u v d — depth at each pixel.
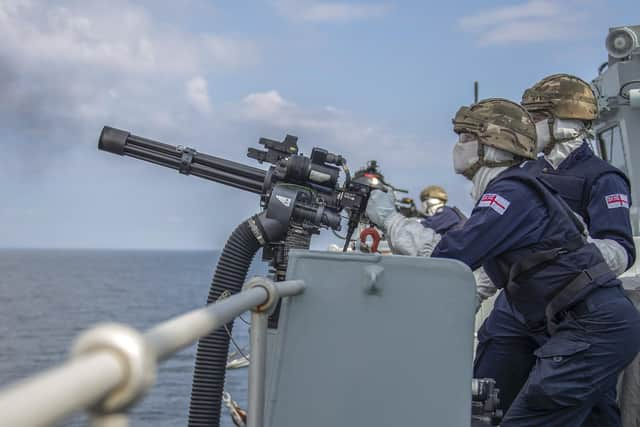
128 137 3.54
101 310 127.19
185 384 31.53
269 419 2.38
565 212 2.87
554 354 2.76
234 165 3.41
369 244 3.17
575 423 2.82
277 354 2.40
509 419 2.86
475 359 3.95
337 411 2.36
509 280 2.87
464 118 3.00
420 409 2.32
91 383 0.59
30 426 0.51
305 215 3.22
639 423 3.57
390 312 2.37
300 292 2.39
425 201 8.16
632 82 5.41
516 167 2.96
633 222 5.25
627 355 2.77
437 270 2.35
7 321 114.31
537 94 3.85
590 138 3.92
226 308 1.35
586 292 2.76
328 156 3.28
